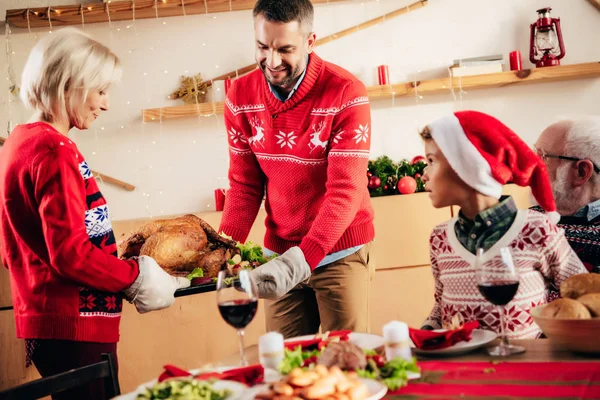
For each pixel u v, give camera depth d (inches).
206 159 146.0
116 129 145.0
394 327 50.0
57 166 70.4
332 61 147.6
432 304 133.6
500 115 148.5
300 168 86.4
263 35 77.9
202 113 140.7
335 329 88.7
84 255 70.9
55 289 72.4
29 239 72.9
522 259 64.7
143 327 128.7
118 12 141.0
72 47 73.8
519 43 148.7
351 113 82.9
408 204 132.9
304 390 39.7
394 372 45.5
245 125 89.3
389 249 132.9
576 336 48.0
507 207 65.9
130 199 145.3
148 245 86.1
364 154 83.7
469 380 45.5
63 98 73.8
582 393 41.3
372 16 147.7
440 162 66.9
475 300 65.4
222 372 50.8
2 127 143.2
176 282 80.2
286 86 83.9
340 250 87.1
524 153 66.1
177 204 146.1
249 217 94.4
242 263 86.8
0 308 120.3
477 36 148.5
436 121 67.6
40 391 51.6
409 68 148.2
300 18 77.9
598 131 75.7
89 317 73.0
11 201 72.4
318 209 87.7
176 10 142.3
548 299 71.3
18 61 143.5
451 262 67.6
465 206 67.2
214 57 146.3
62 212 70.1
